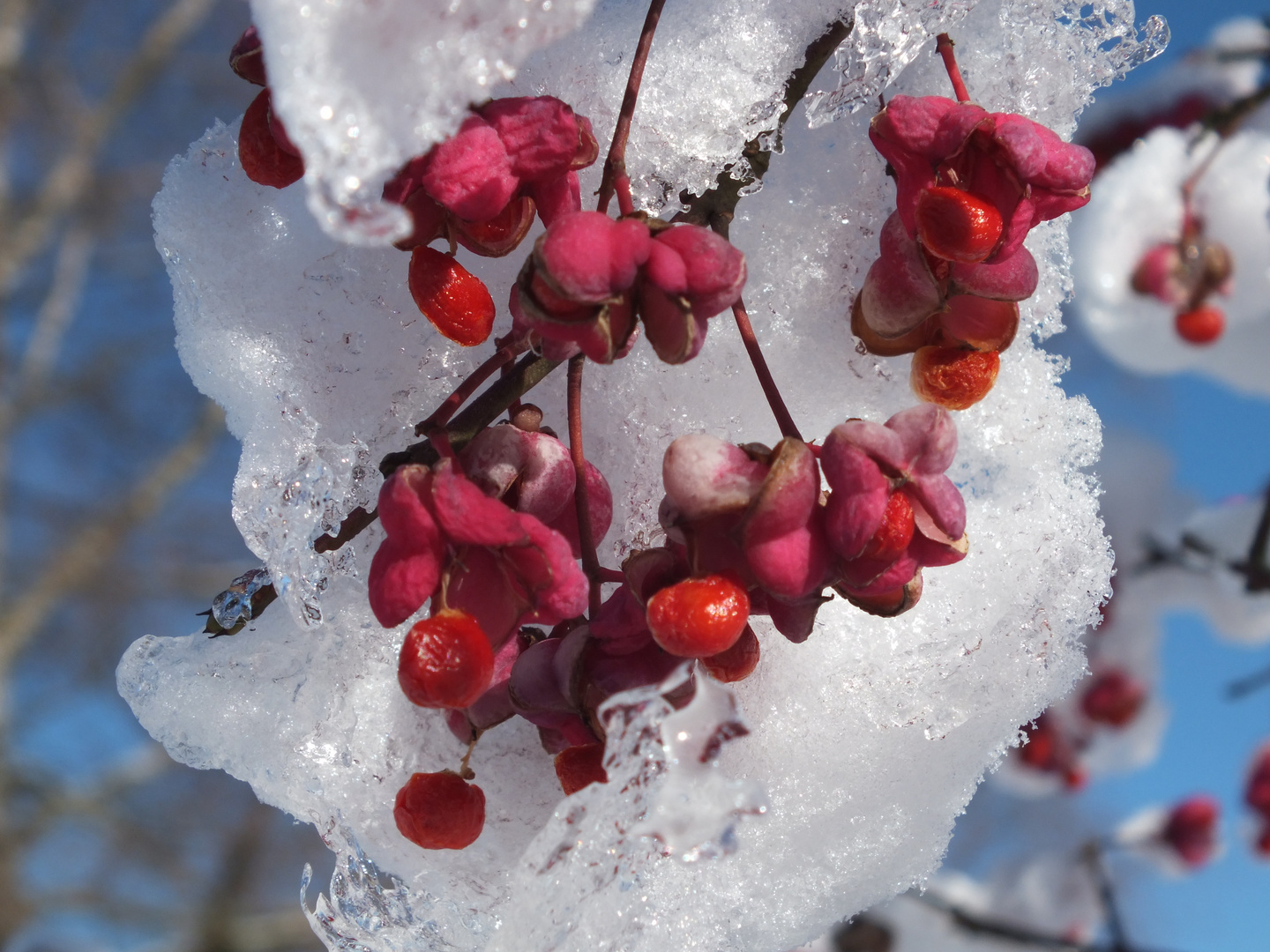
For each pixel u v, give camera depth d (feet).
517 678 0.70
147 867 3.26
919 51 0.75
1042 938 1.65
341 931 0.72
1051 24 0.76
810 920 0.74
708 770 0.68
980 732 0.75
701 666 0.70
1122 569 1.85
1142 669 1.88
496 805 0.74
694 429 0.76
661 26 0.75
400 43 0.64
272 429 0.72
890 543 0.68
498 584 0.69
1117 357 1.44
